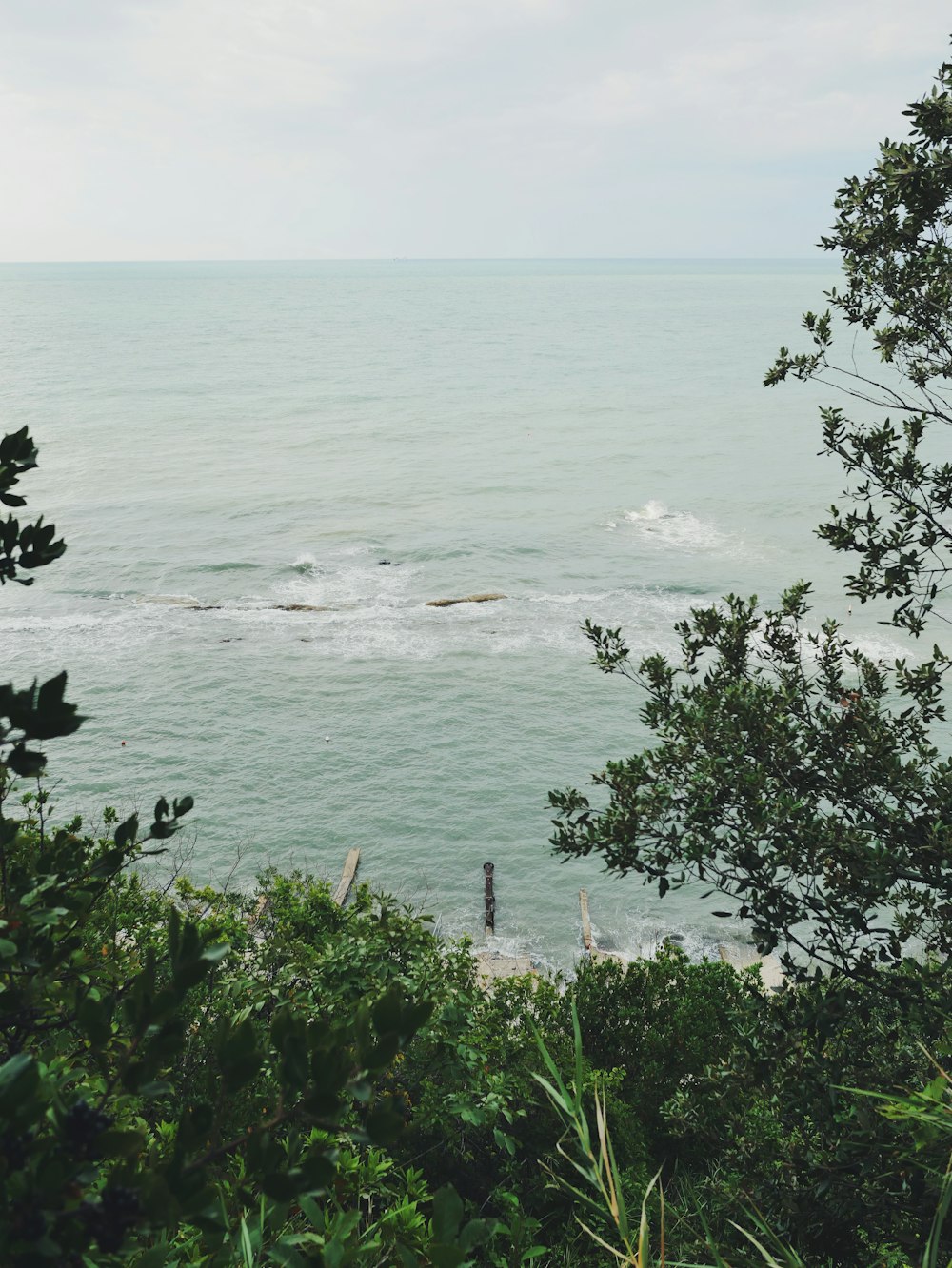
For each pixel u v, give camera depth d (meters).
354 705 40.47
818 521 70.62
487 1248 3.78
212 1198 1.51
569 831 6.44
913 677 6.76
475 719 39.50
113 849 2.24
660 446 101.06
